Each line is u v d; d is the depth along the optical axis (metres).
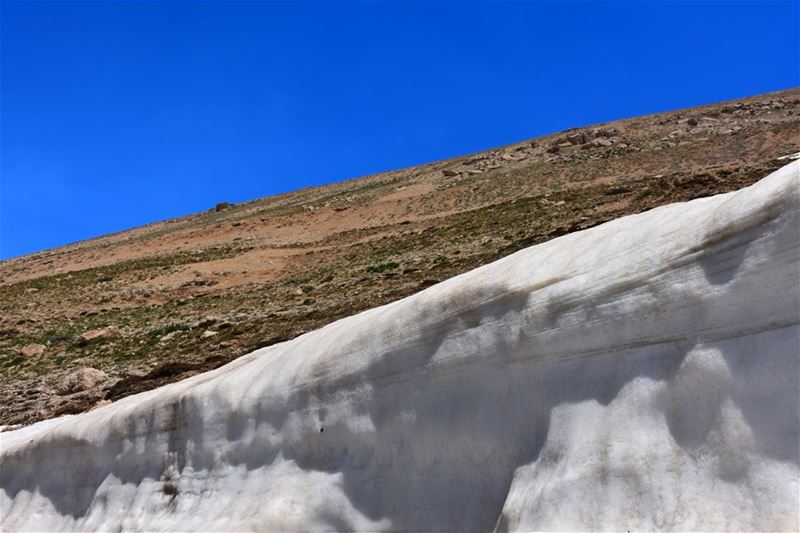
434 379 7.07
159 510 9.45
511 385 6.52
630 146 72.75
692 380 5.29
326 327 9.32
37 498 11.43
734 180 27.48
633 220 6.55
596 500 5.45
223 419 9.23
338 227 63.47
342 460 7.80
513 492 6.07
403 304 7.79
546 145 84.44
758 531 4.65
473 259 28.56
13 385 24.22
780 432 4.82
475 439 6.68
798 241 4.87
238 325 26.38
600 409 5.76
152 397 10.55
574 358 6.08
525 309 6.46
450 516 6.75
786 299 4.94
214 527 8.22
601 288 5.98
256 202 106.00
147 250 66.06
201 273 48.44
